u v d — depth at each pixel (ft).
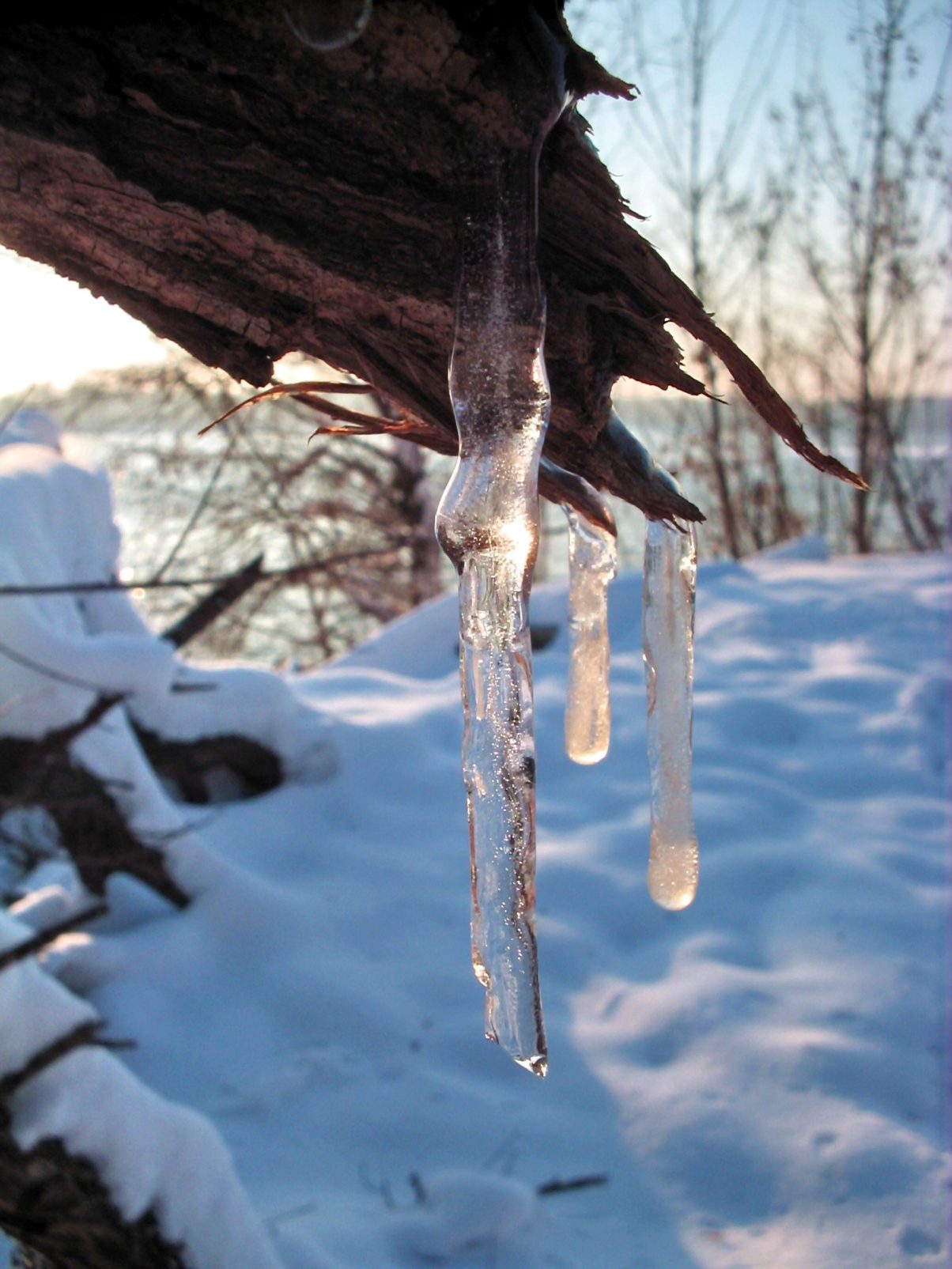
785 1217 11.65
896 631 25.85
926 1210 11.42
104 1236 7.84
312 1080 14.01
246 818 19.60
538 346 2.97
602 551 4.50
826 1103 13.01
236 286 3.07
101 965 15.72
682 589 4.58
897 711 22.20
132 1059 14.46
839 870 17.62
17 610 15.42
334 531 37.19
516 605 3.22
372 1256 11.16
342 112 2.76
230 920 16.80
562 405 3.29
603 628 4.58
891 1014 14.43
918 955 15.60
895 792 19.88
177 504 35.76
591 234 3.07
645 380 3.34
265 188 2.88
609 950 16.48
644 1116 13.17
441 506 3.09
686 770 4.62
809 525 44.06
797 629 26.43
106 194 2.86
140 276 3.05
